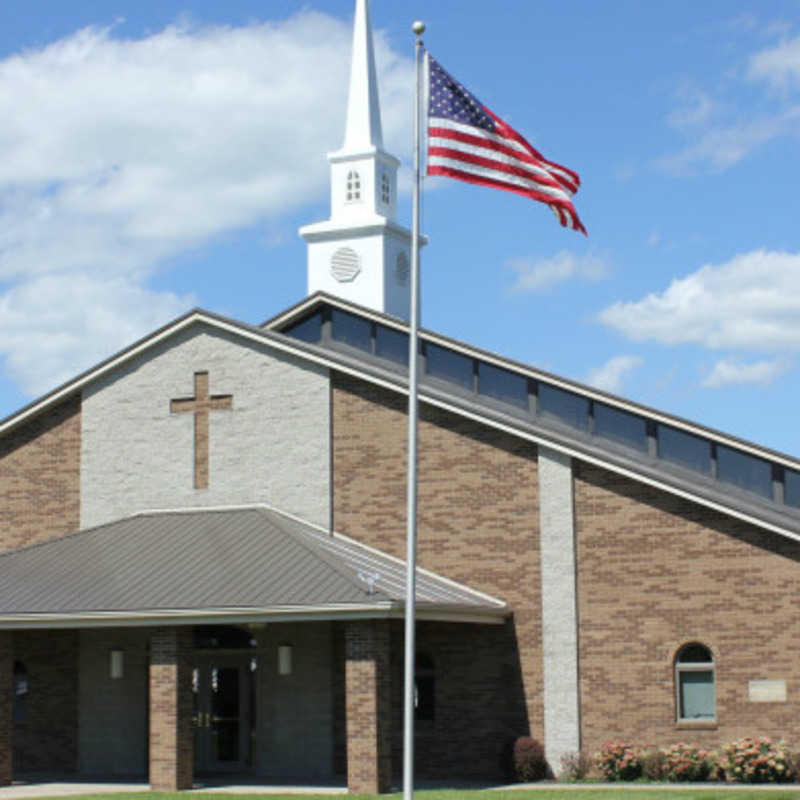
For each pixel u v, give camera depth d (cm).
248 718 3384
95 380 3722
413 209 2489
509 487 3303
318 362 3506
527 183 2491
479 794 2769
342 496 3456
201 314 3622
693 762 3011
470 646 3288
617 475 3209
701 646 3106
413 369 2453
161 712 2989
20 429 3800
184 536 3369
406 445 3412
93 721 3503
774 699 3014
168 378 3656
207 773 3369
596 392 3559
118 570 3206
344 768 3259
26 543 3741
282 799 2758
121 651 3462
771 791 2759
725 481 3366
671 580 3133
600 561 3200
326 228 4988
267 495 3522
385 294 4944
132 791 2967
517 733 3219
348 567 3011
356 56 5103
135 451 3656
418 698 3331
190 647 3044
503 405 3703
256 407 3559
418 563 3362
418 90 2506
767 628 3039
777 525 3023
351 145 5059
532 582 3250
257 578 3014
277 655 3350
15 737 3581
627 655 3152
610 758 3089
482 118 2495
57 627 3056
